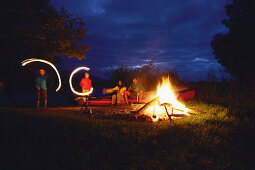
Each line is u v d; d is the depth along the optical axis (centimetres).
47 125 398
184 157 330
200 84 1243
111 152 327
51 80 817
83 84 848
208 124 506
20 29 652
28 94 1286
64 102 1054
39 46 768
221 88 1121
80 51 898
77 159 292
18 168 257
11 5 600
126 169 285
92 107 836
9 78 1007
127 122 519
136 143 368
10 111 483
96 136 381
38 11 720
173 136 403
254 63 1291
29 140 322
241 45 1319
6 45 688
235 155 358
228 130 475
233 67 1375
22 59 816
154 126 481
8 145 298
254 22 1267
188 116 607
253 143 410
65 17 843
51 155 293
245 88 1045
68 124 432
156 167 298
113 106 862
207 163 315
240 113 675
